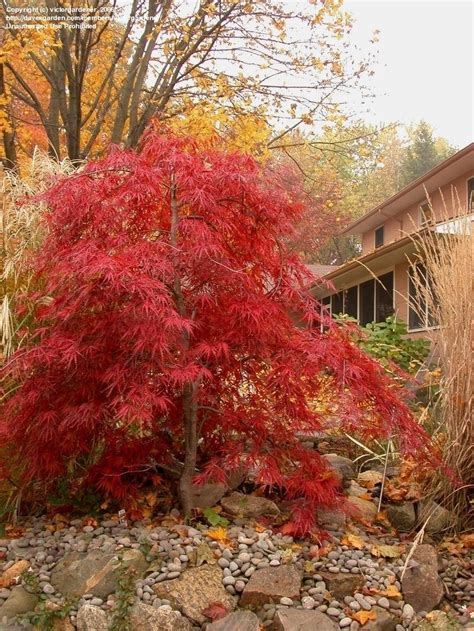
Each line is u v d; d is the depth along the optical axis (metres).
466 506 4.00
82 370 3.41
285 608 2.93
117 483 3.68
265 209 3.52
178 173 3.34
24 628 2.91
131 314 3.17
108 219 3.37
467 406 3.91
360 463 4.88
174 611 2.85
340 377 3.35
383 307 13.87
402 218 16.25
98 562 3.15
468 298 4.04
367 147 12.26
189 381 3.33
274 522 3.69
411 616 3.02
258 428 3.67
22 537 3.65
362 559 3.33
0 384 4.19
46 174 5.07
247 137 9.60
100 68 12.05
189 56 10.06
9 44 8.38
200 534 3.38
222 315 3.53
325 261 34.97
